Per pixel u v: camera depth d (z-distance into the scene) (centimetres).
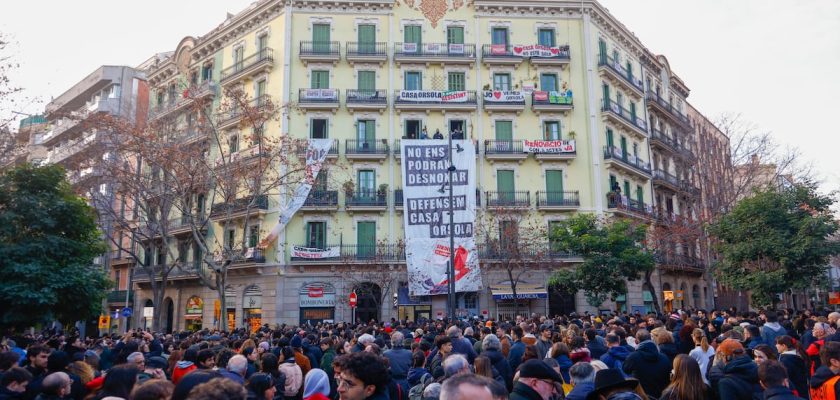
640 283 4066
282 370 912
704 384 634
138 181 2923
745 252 2914
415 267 3491
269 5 4106
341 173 3872
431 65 4091
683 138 4919
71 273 1775
